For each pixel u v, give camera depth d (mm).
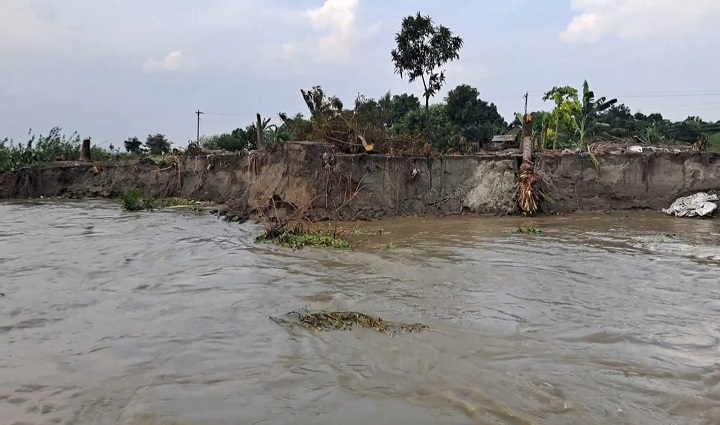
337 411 5562
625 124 61625
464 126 53812
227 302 9523
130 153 51094
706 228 19484
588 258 13742
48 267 12453
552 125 36250
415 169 23000
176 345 7410
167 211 25531
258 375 6441
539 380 6371
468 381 6312
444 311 9102
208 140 60438
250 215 22328
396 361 6902
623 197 24453
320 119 24797
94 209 26906
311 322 8266
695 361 7051
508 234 17844
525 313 9055
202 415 5461
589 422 5422
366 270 12195
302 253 14273
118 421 5367
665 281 11398
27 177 34344
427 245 15586
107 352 7168
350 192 21547
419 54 34688
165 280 11195
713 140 50812
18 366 6715
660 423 5438
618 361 7012
